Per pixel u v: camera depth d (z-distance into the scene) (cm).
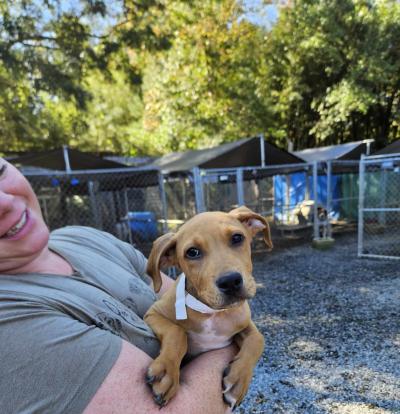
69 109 1773
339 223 1473
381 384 378
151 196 1418
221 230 188
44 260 165
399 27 1321
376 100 1405
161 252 197
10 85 1320
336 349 454
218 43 1653
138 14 1284
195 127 1789
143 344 158
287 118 1775
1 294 128
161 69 1820
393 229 1241
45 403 110
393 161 916
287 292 684
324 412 343
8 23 1084
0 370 109
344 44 1464
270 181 1597
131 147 2417
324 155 1375
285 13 1595
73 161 919
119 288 186
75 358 118
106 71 1352
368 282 701
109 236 244
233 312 182
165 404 130
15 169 169
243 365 162
